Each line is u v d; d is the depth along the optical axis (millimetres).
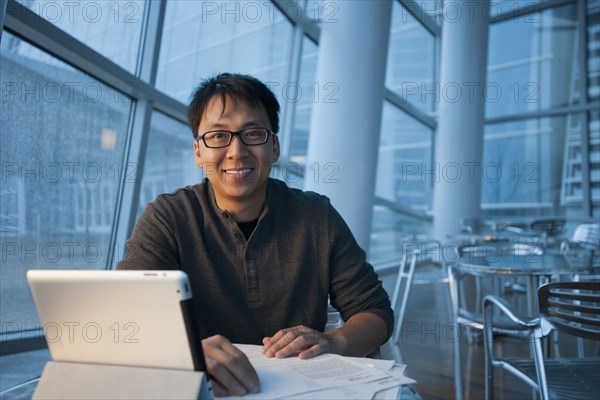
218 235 991
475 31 5738
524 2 6637
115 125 2402
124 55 2389
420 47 6426
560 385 1186
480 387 2125
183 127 2871
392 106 5859
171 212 1004
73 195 2199
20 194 1942
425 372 2326
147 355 502
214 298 987
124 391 492
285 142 4133
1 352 1698
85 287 504
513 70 6941
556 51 6605
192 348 488
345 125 3186
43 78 1966
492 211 7129
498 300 1386
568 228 6344
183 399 472
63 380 517
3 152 1858
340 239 1062
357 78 3168
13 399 615
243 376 591
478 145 5914
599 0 6273
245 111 942
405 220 6652
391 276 5695
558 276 2166
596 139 6336
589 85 6406
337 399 566
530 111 6820
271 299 997
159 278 483
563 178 6602
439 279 2910
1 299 1883
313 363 712
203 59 2959
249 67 3518
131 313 499
